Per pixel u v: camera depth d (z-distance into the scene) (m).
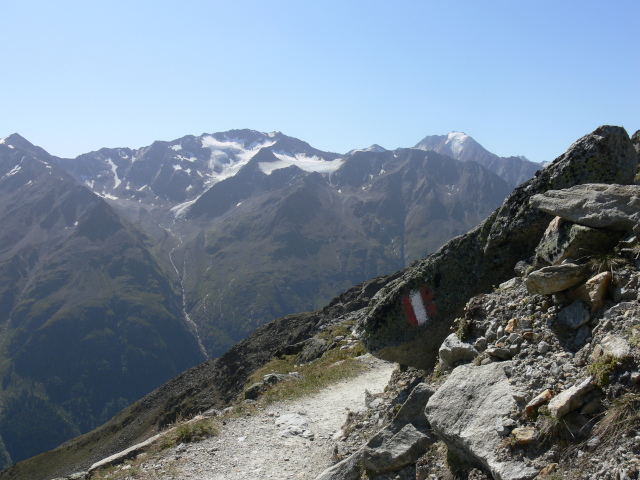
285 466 11.39
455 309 10.16
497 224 9.93
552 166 9.60
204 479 10.87
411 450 7.81
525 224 9.45
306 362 36.31
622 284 6.66
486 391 6.83
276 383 22.30
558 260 7.89
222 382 77.12
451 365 8.91
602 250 7.48
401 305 10.55
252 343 84.19
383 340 10.64
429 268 10.47
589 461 5.07
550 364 6.61
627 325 6.05
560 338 6.93
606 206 7.52
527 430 5.86
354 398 17.77
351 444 10.79
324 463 11.29
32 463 98.56
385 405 11.39
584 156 9.17
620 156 9.18
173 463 11.84
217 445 12.96
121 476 11.27
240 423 14.91
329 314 74.50
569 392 5.70
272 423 14.86
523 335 7.43
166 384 106.88
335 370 23.81
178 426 14.45
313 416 15.55
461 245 10.34
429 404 7.17
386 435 8.41
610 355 5.67
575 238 7.65
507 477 5.53
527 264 9.20
